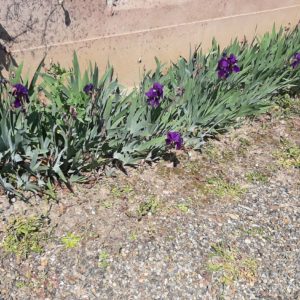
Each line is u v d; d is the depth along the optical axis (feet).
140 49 7.48
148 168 6.31
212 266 5.20
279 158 6.98
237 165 6.72
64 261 4.99
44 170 5.63
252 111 7.31
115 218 5.54
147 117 6.18
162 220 5.63
